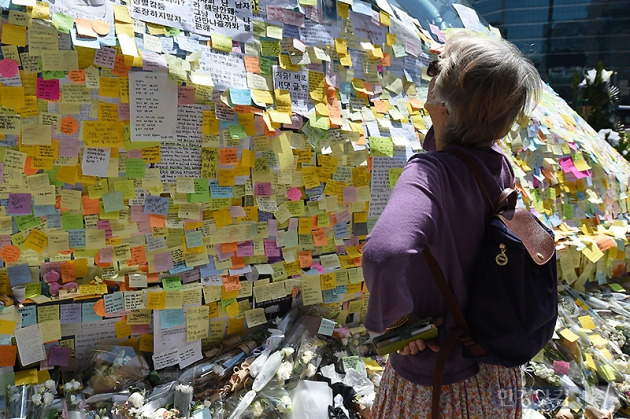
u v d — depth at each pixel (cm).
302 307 268
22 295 211
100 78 213
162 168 228
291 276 260
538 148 351
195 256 239
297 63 258
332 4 275
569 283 341
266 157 249
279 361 232
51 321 215
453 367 133
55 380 220
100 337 226
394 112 291
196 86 230
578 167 365
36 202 211
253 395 221
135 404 209
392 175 284
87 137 214
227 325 251
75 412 202
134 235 228
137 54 215
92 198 218
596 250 337
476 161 134
